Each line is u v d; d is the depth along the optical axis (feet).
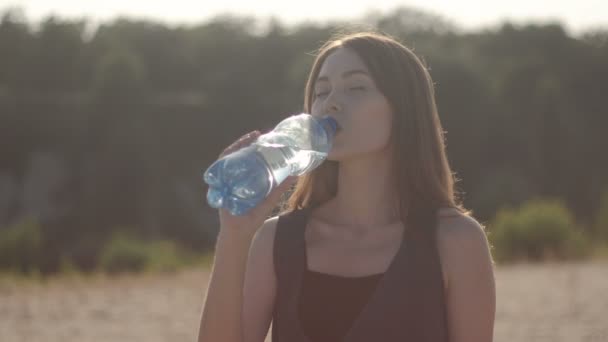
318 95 8.32
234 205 7.55
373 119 8.04
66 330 27.50
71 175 249.14
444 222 7.91
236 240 7.56
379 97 8.06
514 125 224.74
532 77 260.21
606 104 298.97
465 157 210.79
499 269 46.78
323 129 7.85
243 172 7.55
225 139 265.54
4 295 37.73
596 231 73.05
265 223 8.34
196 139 264.72
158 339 25.49
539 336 24.34
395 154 8.20
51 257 71.72
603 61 315.99
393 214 8.27
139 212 237.04
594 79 309.42
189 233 230.27
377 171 8.27
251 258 8.20
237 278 7.54
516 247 55.67
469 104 213.87
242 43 322.55
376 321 7.51
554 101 237.45
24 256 70.33
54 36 305.73
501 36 328.70
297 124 7.95
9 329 27.81
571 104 289.53
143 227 231.71
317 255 8.00
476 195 193.06
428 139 8.23
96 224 235.20
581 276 40.45
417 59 8.39
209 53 321.32
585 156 252.21
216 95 271.69
